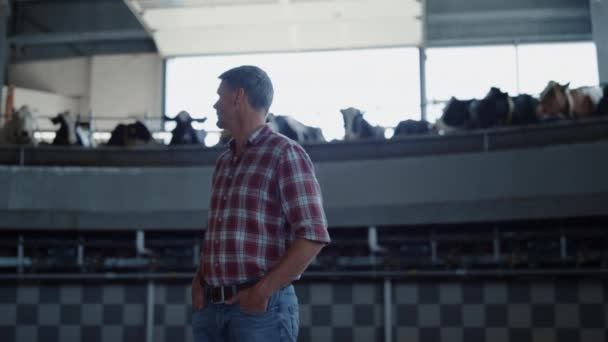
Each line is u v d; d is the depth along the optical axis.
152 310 5.48
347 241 5.43
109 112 13.45
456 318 5.10
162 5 11.80
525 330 4.95
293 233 2.16
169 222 5.69
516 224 5.18
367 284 5.28
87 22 12.94
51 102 13.39
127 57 13.55
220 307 2.19
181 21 12.28
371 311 5.26
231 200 2.20
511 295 5.00
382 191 5.36
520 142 5.15
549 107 5.35
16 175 5.79
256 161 2.22
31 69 13.75
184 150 6.02
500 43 12.33
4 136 6.92
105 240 5.79
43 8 13.05
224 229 2.19
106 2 12.91
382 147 5.64
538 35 12.12
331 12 11.91
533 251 5.07
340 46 12.80
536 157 4.94
